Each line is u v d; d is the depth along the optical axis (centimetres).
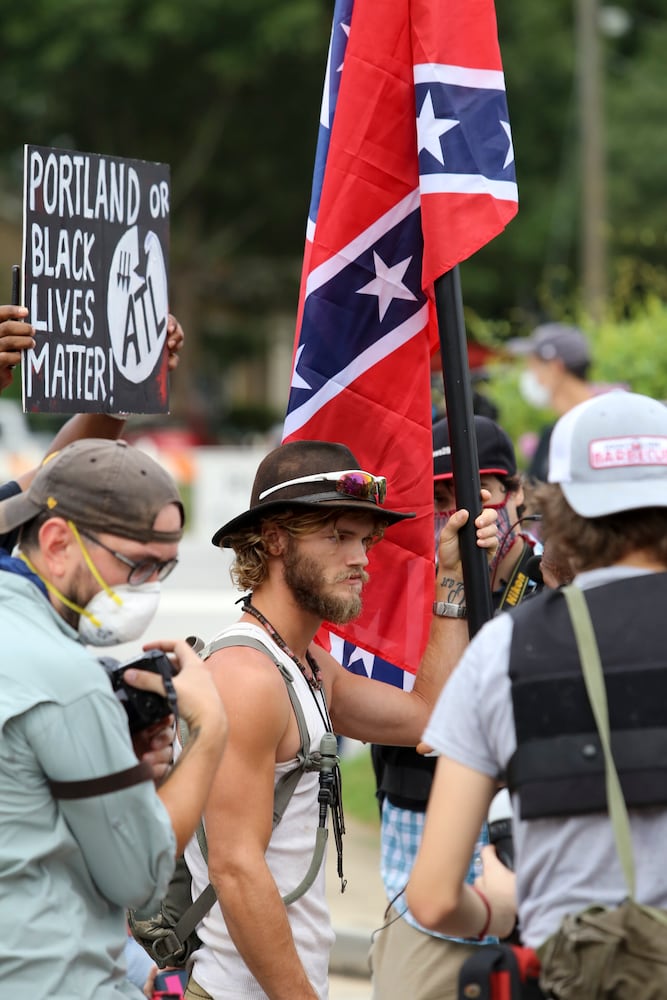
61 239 581
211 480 3506
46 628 435
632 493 424
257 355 7738
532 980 428
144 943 555
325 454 557
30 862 423
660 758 400
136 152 6106
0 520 444
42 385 575
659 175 5691
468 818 425
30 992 421
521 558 687
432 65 634
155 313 613
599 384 1617
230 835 523
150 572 441
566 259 6112
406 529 661
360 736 616
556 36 6228
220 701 458
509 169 638
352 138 652
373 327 661
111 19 5453
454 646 621
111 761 424
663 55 6144
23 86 5747
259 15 5534
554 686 411
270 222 6419
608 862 404
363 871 1174
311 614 556
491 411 919
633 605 419
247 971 545
